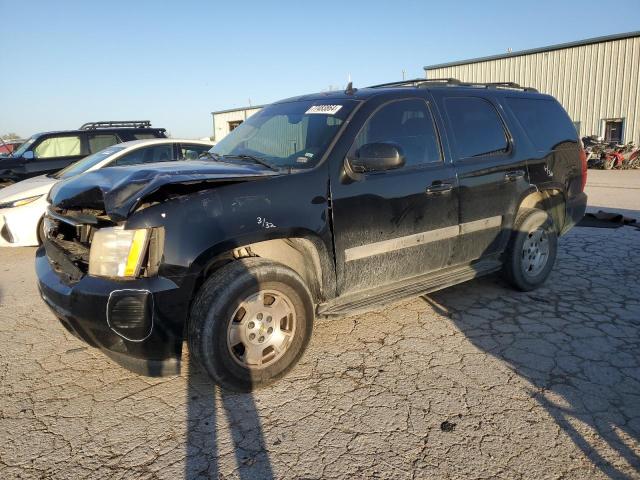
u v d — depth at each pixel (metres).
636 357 3.50
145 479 2.39
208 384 3.27
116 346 2.82
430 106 4.07
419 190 3.78
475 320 4.20
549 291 4.88
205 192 2.92
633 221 7.91
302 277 3.52
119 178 3.10
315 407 2.96
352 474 2.39
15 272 6.13
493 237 4.43
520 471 2.39
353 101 3.76
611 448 2.55
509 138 4.54
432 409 2.91
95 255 2.82
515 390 3.10
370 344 3.79
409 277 3.94
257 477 2.39
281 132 3.91
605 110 21.36
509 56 24.00
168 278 2.78
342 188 3.38
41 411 3.00
